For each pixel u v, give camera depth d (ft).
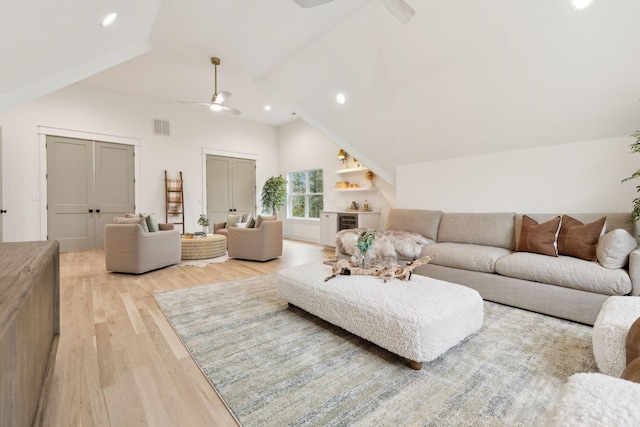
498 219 10.63
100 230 18.31
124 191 19.17
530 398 4.57
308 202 24.75
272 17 10.07
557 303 7.60
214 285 10.83
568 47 7.59
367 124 13.60
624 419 2.06
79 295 9.64
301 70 13.05
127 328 7.18
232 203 24.36
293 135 25.36
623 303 5.18
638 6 6.39
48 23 6.44
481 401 4.51
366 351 6.09
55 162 16.87
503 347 6.17
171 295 9.64
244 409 4.38
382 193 18.43
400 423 4.07
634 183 8.55
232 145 24.25
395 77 10.84
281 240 16.38
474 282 9.23
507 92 9.34
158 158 20.51
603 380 2.60
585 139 9.32
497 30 8.04
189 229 21.93
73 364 5.57
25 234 15.99
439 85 10.25
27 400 3.01
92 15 7.36
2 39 5.93
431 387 4.87
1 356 2.11
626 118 8.32
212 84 16.90
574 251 8.09
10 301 2.43
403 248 11.07
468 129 11.18
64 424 4.05
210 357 5.84
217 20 10.34
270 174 26.68
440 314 5.40
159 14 10.02
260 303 8.93
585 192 9.41
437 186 13.25
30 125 16.11
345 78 12.06
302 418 4.19
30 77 8.73
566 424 2.16
